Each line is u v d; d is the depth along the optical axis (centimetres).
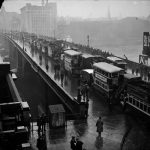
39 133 2734
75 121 3234
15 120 2598
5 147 2306
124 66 5394
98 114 3462
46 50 8406
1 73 5103
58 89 4622
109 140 2755
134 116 3378
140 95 3198
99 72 4272
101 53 7806
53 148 2572
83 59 5653
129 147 2598
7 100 4647
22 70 10094
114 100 3859
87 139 2775
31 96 7625
